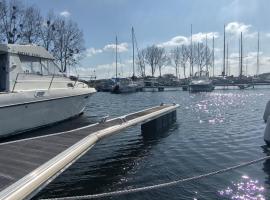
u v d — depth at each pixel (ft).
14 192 17.88
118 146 41.01
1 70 39.93
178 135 47.62
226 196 24.82
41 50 46.06
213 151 37.63
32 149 27.22
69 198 18.83
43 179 20.54
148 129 49.67
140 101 117.29
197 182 27.55
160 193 25.39
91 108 88.53
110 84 187.52
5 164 22.94
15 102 36.22
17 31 122.83
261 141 42.65
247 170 30.40
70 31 166.20
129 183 27.94
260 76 235.20
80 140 30.50
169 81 227.40
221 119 64.85
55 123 45.14
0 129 35.12
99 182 28.25
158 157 35.60
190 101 115.14
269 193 25.39
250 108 87.25
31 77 42.19
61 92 44.98
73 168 31.99
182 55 243.40
